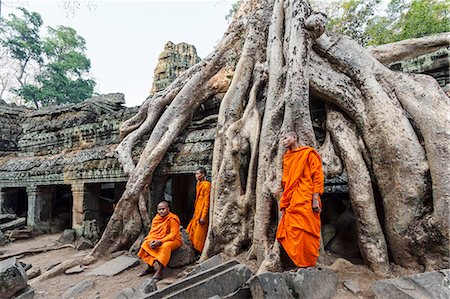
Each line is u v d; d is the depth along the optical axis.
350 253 4.63
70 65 26.28
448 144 3.79
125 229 6.58
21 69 26.58
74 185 8.72
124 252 6.55
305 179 3.80
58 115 11.08
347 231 4.91
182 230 6.07
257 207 4.64
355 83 4.84
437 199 3.69
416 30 12.87
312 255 3.66
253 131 5.29
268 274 3.09
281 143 4.46
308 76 4.82
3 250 8.02
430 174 3.87
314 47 5.39
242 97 6.04
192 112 7.36
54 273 5.48
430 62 5.40
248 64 6.27
